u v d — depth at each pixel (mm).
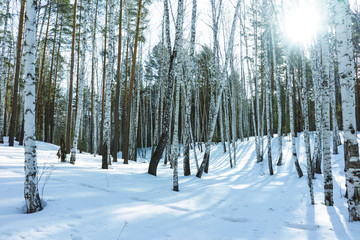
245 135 32719
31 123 4398
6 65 23781
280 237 4055
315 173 12117
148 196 6043
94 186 6391
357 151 4711
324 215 5316
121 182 7258
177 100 7465
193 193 6879
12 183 5758
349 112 4793
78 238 3420
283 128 29797
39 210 4309
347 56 4910
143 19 17891
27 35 4520
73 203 4828
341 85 4945
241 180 11477
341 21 4984
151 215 4688
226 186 8312
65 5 15078
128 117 16531
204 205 5848
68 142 18297
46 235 3383
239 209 5703
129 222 4207
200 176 10562
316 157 12086
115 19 18703
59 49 22875
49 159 11523
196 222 4586
